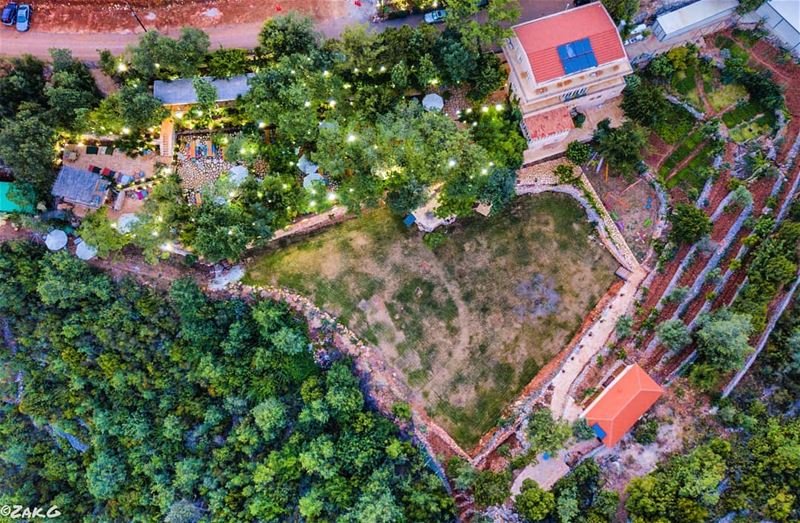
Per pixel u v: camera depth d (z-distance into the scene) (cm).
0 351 6831
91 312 6606
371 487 6094
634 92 6475
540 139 6494
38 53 6856
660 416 6075
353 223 6944
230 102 6656
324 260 6900
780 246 5956
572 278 6819
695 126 6712
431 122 6053
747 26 6612
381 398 6700
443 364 6769
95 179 6469
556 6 6775
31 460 7312
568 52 6097
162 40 6147
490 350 6769
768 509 5478
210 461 6762
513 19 6119
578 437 6119
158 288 6756
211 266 6862
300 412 6594
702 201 6581
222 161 6738
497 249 6881
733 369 5856
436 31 6519
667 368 6253
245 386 6669
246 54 6644
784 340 5934
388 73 6469
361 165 6144
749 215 6406
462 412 6700
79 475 7269
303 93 6091
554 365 6675
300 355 6700
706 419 6003
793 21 6325
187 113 6506
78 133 6362
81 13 6912
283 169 6631
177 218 6350
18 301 6538
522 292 6819
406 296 6850
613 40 6150
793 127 6506
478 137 6412
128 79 6481
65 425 6969
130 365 6731
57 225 6600
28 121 5981
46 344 6781
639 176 6762
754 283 6009
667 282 6506
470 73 6400
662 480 5716
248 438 6538
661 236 6650
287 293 6819
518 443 6456
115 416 6856
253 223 6200
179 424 6775
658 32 6594
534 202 6931
